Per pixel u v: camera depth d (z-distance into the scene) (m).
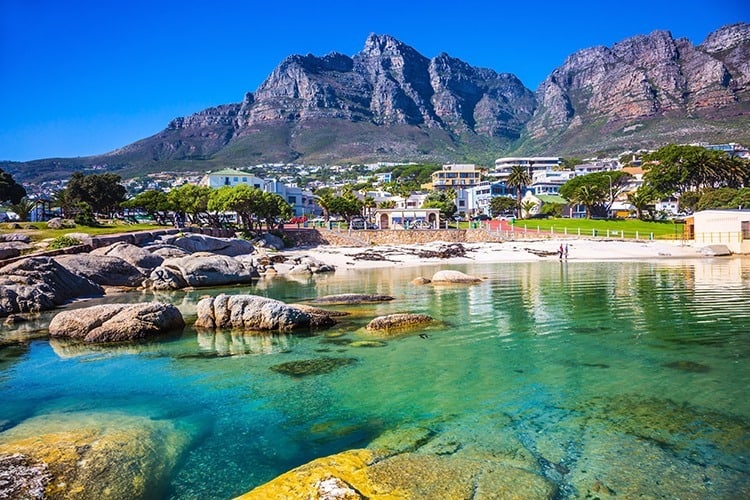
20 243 45.25
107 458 8.75
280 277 48.28
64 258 37.69
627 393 12.04
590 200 116.44
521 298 28.67
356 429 10.34
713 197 101.56
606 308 24.48
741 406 11.01
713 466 8.34
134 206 84.94
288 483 7.43
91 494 7.70
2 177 87.38
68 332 20.31
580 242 75.19
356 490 7.28
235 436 10.14
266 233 81.50
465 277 37.41
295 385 13.42
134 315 20.31
